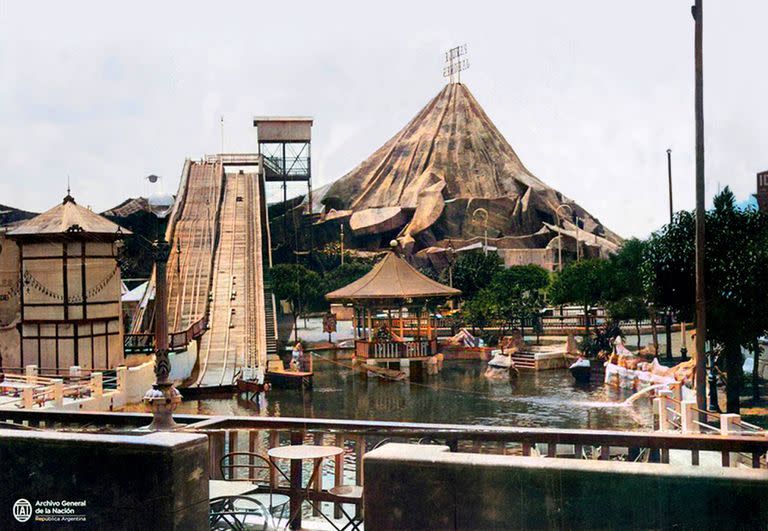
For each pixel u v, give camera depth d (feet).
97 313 129.59
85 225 127.44
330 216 245.24
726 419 50.14
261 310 196.24
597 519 20.53
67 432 25.07
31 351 128.47
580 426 99.91
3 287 129.29
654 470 20.30
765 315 55.47
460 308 217.97
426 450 22.81
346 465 65.36
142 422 29.50
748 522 19.70
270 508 26.99
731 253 55.21
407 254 226.58
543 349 177.06
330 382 164.86
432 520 22.00
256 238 238.48
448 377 166.71
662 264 61.16
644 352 133.08
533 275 190.08
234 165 297.33
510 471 21.33
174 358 153.79
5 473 25.21
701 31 49.75
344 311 239.30
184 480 23.68
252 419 27.66
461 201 199.41
